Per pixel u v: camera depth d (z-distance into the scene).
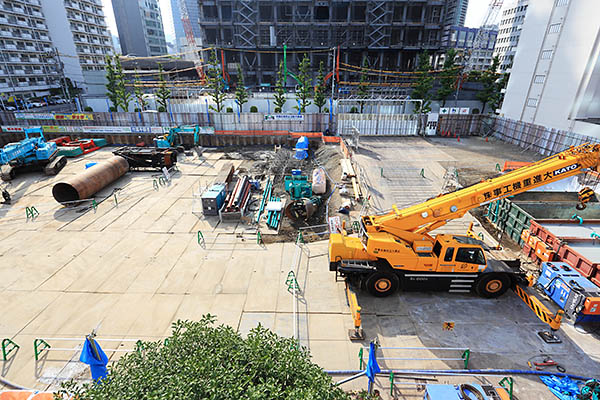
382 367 10.41
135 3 149.62
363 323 12.20
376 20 83.19
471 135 41.06
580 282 12.19
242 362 6.09
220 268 15.60
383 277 12.98
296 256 16.62
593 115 32.00
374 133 41.03
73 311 12.84
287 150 36.94
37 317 12.54
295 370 6.16
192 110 53.75
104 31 99.88
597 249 14.62
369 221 13.58
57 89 83.25
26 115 43.53
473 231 19.09
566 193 19.83
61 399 6.50
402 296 13.57
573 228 16.53
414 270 12.91
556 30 33.44
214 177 28.55
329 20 84.06
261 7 85.00
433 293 13.77
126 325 12.16
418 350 11.05
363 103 50.56
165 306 13.12
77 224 19.97
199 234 18.23
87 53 93.75
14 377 10.10
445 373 10.12
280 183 27.80
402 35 84.69
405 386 9.77
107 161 26.59
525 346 11.20
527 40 37.09
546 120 35.28
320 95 49.34
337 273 14.77
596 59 29.80
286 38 85.81
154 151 30.81
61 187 22.88
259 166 31.75
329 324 12.17
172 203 23.19
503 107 41.69
